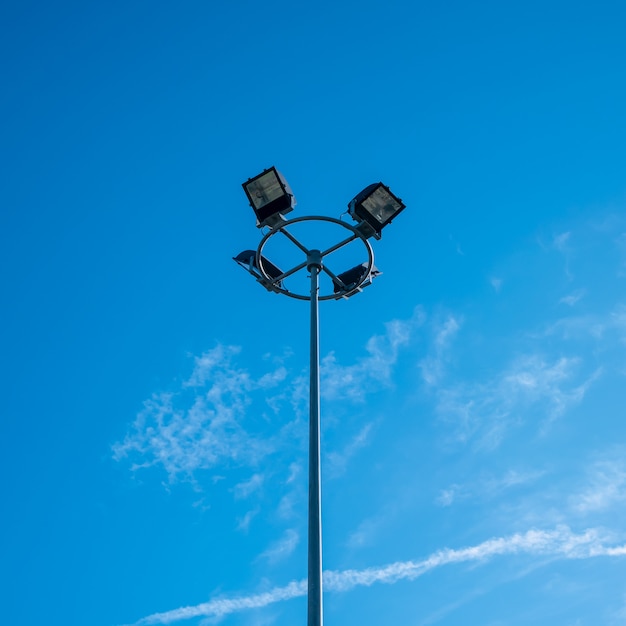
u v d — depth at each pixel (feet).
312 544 30.55
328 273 41.47
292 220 40.42
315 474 32.48
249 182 41.39
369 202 40.83
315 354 37.14
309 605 29.04
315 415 34.45
